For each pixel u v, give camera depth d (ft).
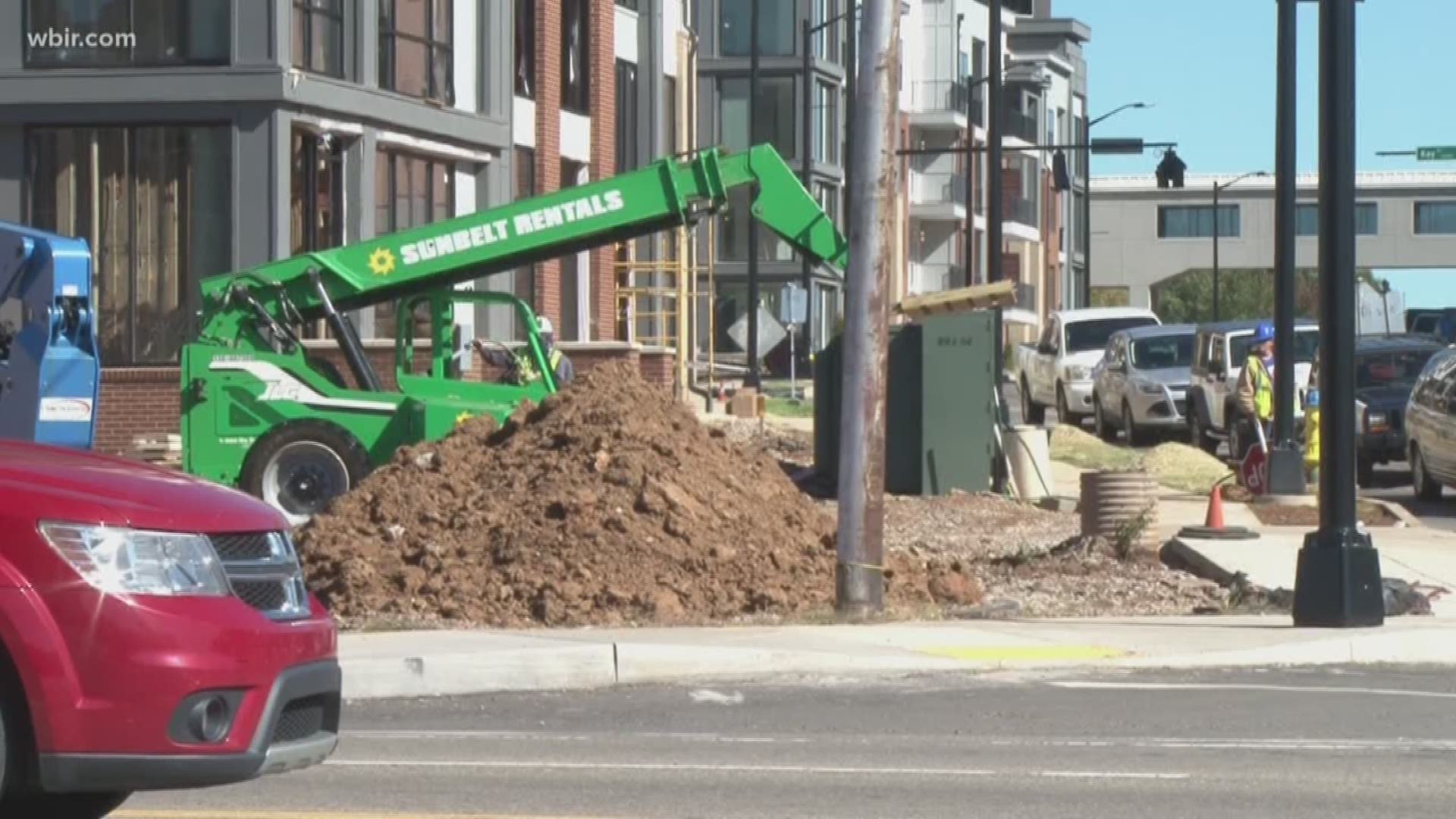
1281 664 83.76
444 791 54.60
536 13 233.76
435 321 134.41
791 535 100.99
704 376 311.27
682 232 245.45
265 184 166.40
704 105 400.47
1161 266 610.24
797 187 133.28
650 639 83.35
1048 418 282.36
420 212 194.49
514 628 89.76
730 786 55.62
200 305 147.64
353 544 96.37
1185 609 100.12
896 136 90.89
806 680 78.48
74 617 40.91
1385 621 92.22
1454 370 157.89
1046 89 498.69
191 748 41.42
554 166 237.45
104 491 42.39
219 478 129.29
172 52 167.94
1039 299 501.56
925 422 149.79
